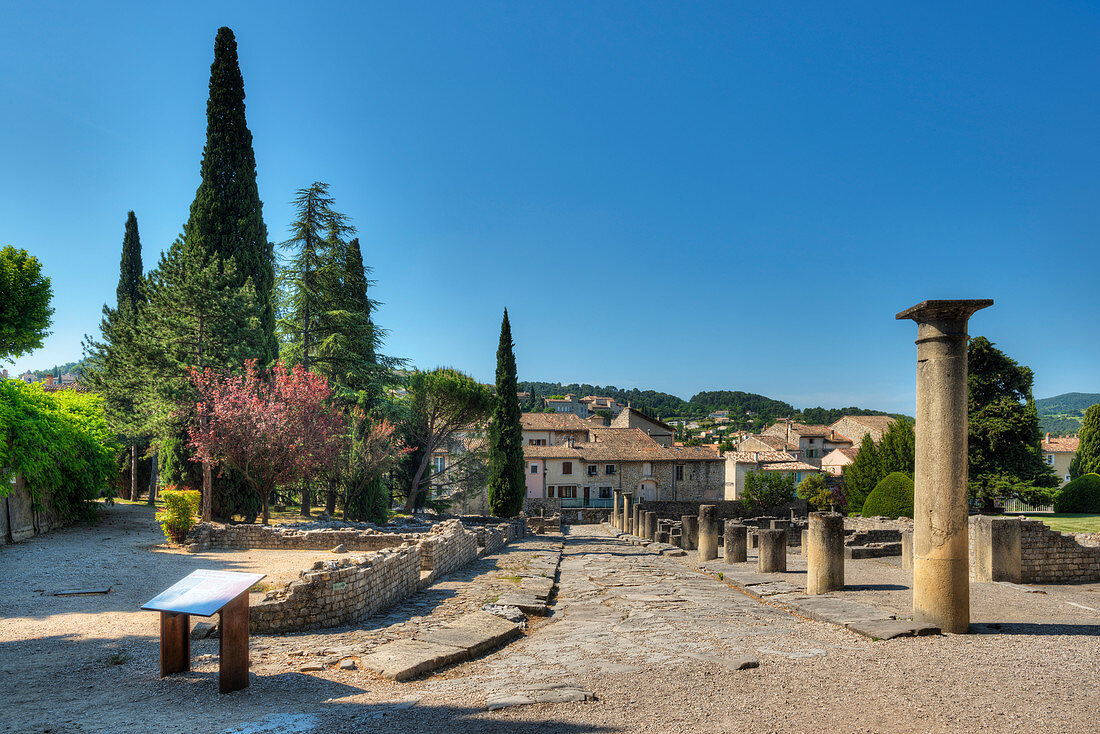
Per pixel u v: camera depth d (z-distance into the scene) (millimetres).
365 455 30953
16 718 5684
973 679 6148
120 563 14680
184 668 7258
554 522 41625
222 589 6730
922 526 8344
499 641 9016
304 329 34844
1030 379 36375
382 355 38812
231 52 31531
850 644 7727
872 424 81688
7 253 25719
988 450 35969
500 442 43000
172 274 27672
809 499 48000
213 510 27016
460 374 41031
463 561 18719
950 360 8133
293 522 27609
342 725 5414
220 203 30578
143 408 26938
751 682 6277
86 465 20719
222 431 24141
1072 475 54469
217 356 27078
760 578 14180
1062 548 12852
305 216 35344
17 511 17250
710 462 62938
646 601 12055
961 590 8117
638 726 5172
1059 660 6758
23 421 16984
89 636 8844
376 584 11289
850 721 5156
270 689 6648
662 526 30875
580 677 6734
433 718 5527
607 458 60219
